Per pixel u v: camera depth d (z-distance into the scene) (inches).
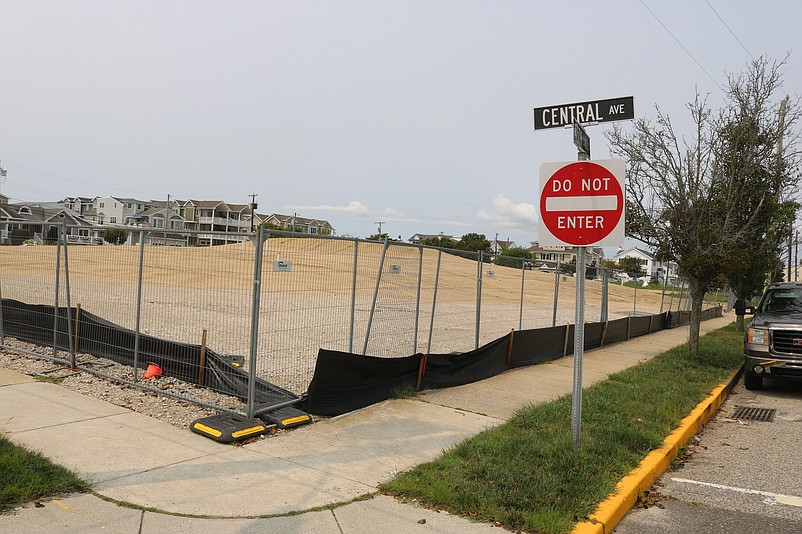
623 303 1483.8
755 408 377.4
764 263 830.5
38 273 427.2
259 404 265.4
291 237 267.1
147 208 4082.2
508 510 173.8
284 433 245.3
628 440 245.1
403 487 187.0
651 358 523.2
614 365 477.4
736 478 237.1
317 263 335.0
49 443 214.7
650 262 3912.4
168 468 198.7
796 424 334.6
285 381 331.9
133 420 249.4
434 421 274.7
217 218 3983.8
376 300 336.8
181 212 4079.7
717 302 1590.8
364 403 296.7
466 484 188.4
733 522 192.9
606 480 200.8
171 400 281.4
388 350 365.1
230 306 322.0
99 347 359.6
